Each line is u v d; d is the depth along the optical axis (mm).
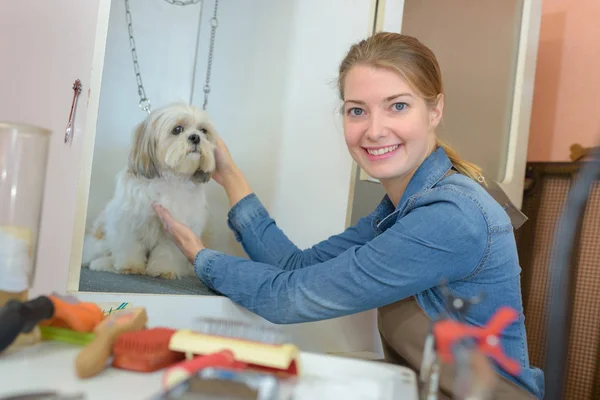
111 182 1464
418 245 938
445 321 521
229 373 506
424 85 1057
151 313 1006
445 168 1095
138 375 563
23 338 626
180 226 1236
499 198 1371
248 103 1604
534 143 2205
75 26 957
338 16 1437
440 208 964
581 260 1741
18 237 669
